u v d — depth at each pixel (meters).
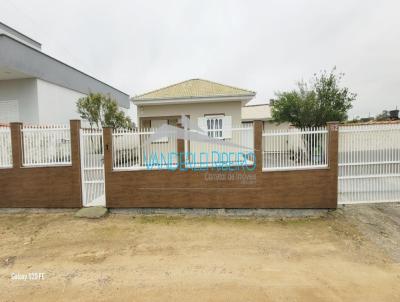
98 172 7.12
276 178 6.78
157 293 3.49
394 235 5.64
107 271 4.11
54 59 13.66
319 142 6.78
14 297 3.41
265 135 6.76
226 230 5.93
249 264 4.36
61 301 3.32
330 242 5.30
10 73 11.62
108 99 14.53
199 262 4.43
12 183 7.02
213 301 3.32
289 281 3.82
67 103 14.90
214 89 12.11
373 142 6.85
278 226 6.18
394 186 6.97
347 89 16.03
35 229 5.91
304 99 15.93
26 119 12.65
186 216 6.84
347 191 6.96
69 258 4.57
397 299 3.43
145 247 5.04
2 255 4.68
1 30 16.02
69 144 6.99
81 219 6.51
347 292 3.57
